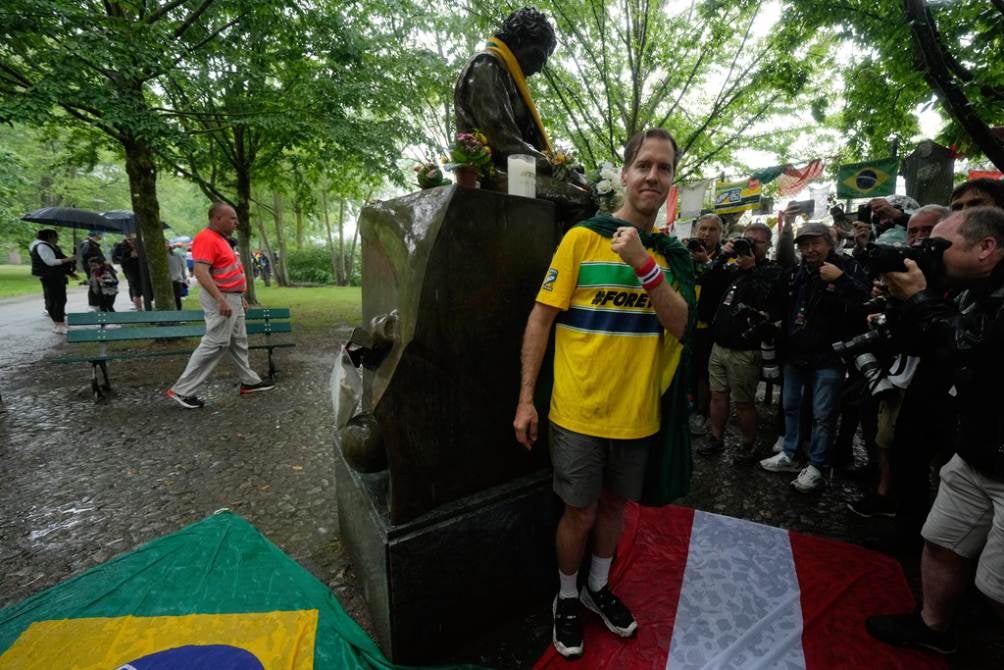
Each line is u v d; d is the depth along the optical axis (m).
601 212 1.99
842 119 6.03
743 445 3.30
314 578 2.05
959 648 1.76
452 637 1.74
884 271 1.65
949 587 1.62
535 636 1.82
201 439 3.72
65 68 4.73
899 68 4.30
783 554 2.28
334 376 2.47
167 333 4.98
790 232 3.95
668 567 2.19
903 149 5.88
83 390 5.06
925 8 3.27
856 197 6.27
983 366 1.36
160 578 2.04
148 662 1.61
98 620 1.79
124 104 5.11
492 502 1.76
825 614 1.90
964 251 1.46
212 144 9.95
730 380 3.22
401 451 1.54
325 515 2.64
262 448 3.56
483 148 1.63
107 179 26.00
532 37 2.06
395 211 1.69
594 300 1.46
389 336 1.54
